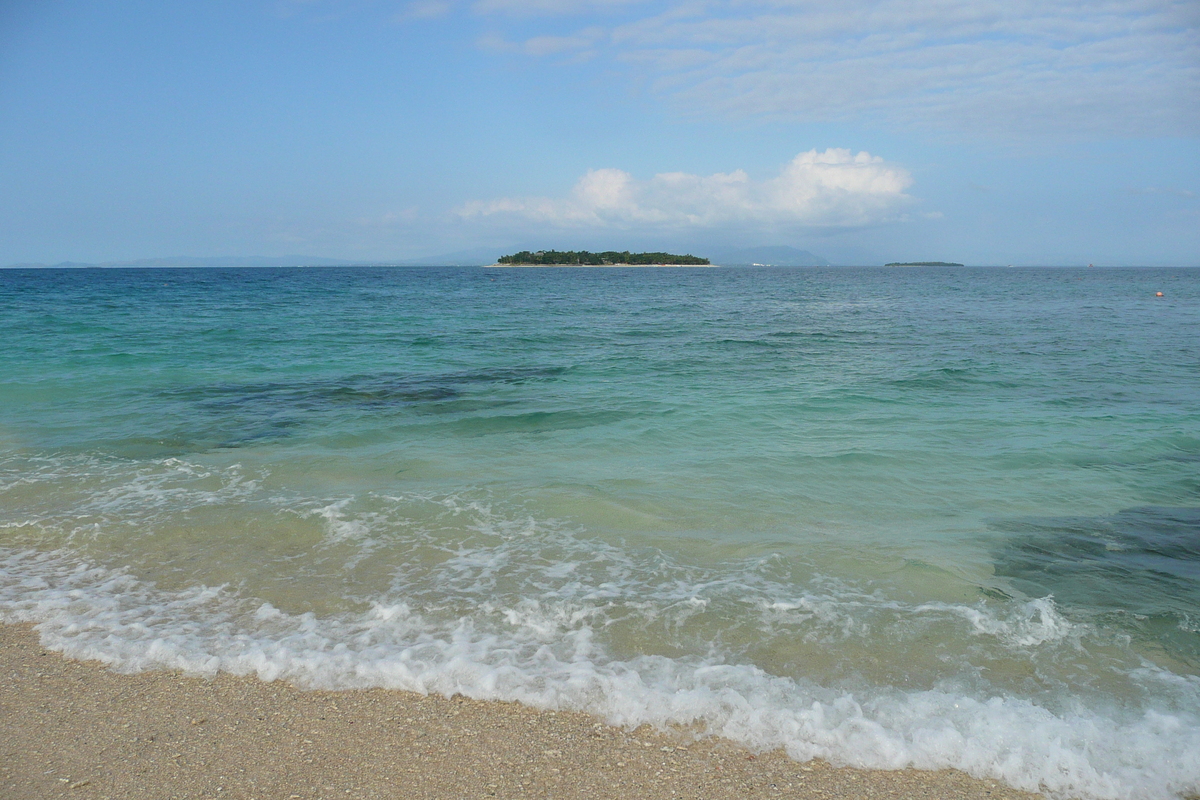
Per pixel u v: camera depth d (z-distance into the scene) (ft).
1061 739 11.87
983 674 13.74
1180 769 11.25
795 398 41.19
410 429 33.06
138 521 20.70
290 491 23.63
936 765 11.40
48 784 10.62
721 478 25.67
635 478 25.53
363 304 124.26
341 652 14.20
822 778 11.08
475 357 58.39
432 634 14.89
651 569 18.02
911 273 559.38
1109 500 23.85
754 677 13.46
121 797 10.41
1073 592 17.12
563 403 39.29
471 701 12.80
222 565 18.01
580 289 211.00
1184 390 44.68
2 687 13.00
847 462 27.96
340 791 10.64
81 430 31.99
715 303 145.69
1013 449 30.04
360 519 21.04
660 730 12.11
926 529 21.08
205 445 29.68
